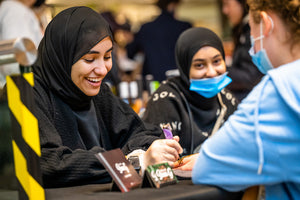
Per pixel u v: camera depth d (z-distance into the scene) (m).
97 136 2.36
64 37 2.18
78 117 2.27
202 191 1.59
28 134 1.54
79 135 2.27
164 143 2.01
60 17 2.24
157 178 1.75
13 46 1.44
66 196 1.67
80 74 2.17
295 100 1.51
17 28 4.04
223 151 1.59
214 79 2.87
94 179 1.96
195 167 1.68
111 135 2.43
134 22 9.07
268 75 1.57
